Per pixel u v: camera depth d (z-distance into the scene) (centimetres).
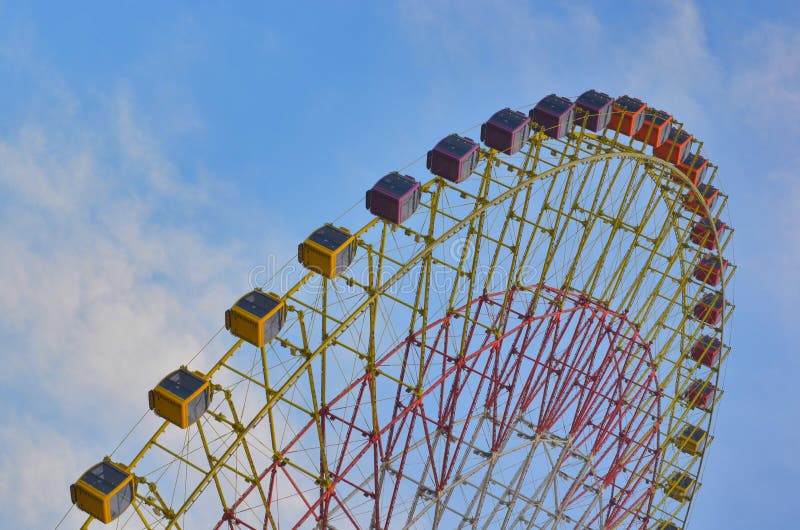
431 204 6512
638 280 8375
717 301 9781
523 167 6900
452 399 7119
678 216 9050
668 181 8525
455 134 6638
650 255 8338
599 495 8656
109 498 5419
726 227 9669
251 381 5794
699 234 9556
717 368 9844
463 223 6400
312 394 5969
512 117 6888
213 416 5766
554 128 7200
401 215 6181
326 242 5897
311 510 6075
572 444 8288
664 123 7944
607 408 8825
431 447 6881
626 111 7612
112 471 5553
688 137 8438
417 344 6850
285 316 5872
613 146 7688
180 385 5644
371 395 6372
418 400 6662
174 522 5575
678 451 9625
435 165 6475
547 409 7925
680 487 9794
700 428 9900
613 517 9038
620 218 7981
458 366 7000
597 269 8012
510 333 7288
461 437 7181
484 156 6812
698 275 9931
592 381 8300
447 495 7331
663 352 9238
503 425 7494
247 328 5684
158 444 5700
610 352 8375
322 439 6134
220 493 5791
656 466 9356
